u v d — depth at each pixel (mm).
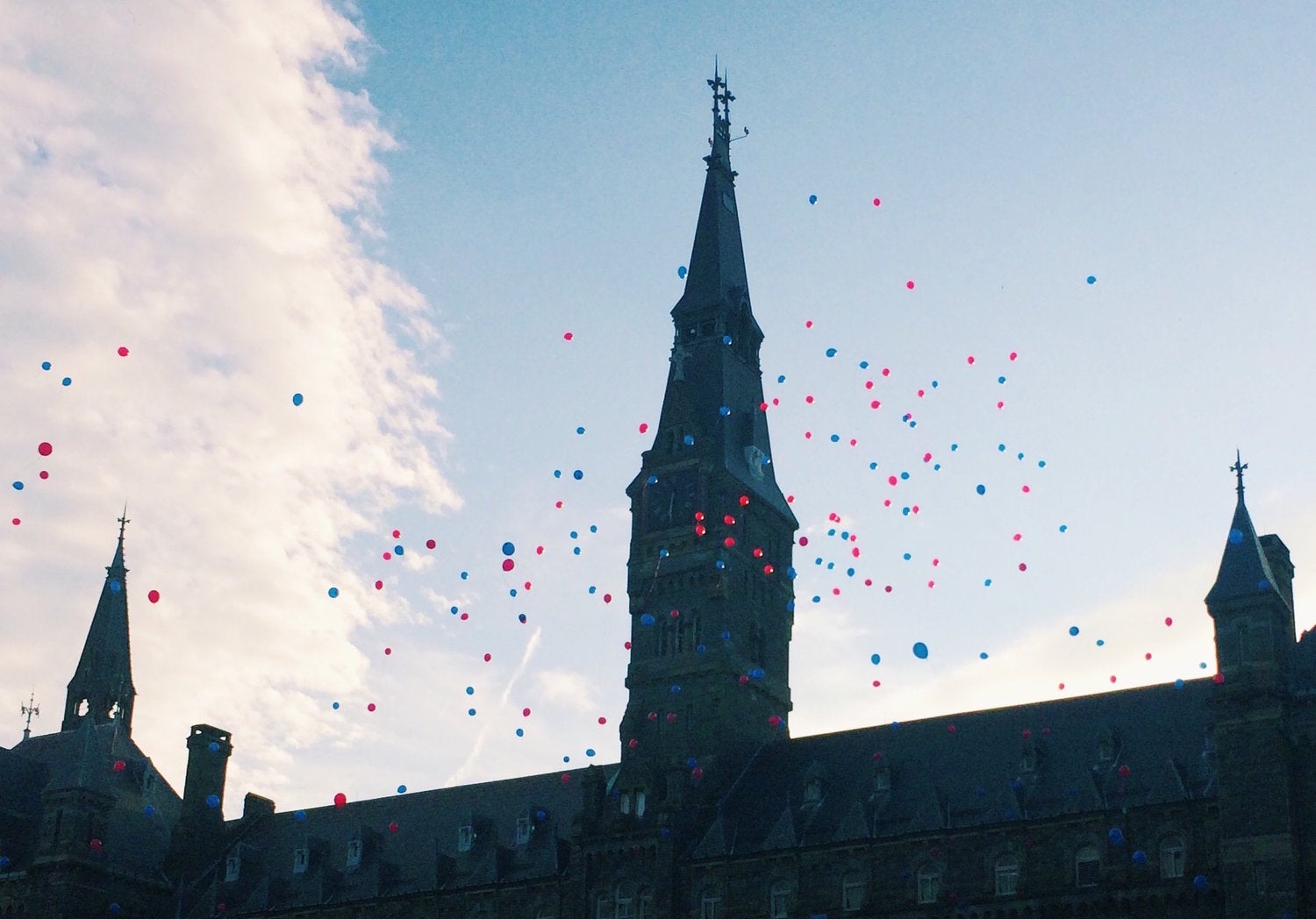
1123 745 109688
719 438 136750
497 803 138875
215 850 150250
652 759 126125
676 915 117875
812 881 113812
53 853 140875
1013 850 107312
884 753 120500
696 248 146750
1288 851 95500
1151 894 101312
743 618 131750
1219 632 101438
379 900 133000
